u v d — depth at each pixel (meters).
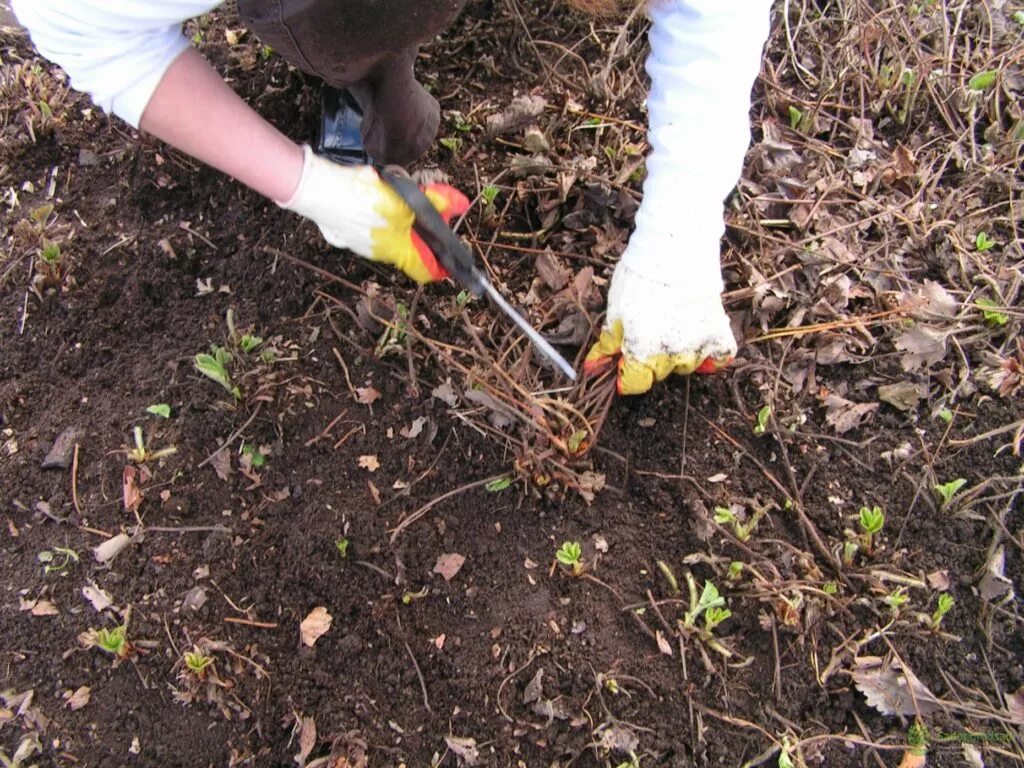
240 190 0.99
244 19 0.75
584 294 0.89
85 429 0.88
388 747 0.75
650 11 0.70
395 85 0.83
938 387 0.89
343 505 0.84
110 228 0.99
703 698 0.76
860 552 0.81
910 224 0.97
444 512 0.83
